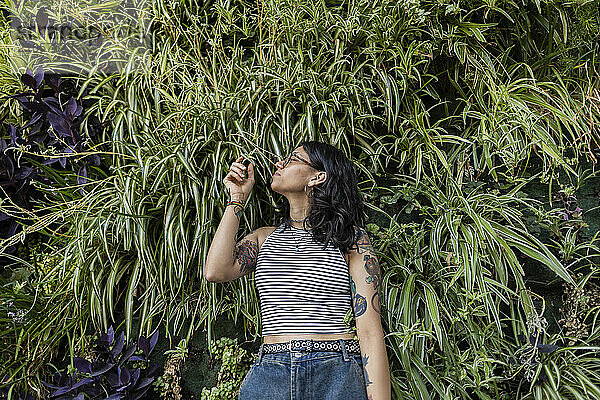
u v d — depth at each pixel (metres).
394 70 2.28
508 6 2.34
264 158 2.00
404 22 2.18
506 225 2.16
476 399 1.98
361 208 1.85
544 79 2.45
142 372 2.01
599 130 2.30
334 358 1.53
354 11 2.23
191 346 2.04
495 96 2.21
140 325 2.00
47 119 2.22
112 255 2.04
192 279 2.02
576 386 1.87
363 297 1.61
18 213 2.21
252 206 2.02
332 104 2.13
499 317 2.05
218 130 2.07
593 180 2.26
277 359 1.55
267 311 1.63
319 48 2.28
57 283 2.02
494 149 2.20
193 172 1.96
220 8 2.32
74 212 2.01
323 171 1.77
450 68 2.37
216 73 2.31
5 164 2.18
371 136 2.24
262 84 2.16
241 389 1.61
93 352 1.99
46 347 1.96
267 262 1.68
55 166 2.29
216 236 1.74
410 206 2.18
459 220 2.03
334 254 1.65
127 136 2.23
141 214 1.99
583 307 2.10
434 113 2.37
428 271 2.02
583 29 2.44
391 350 1.91
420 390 1.80
